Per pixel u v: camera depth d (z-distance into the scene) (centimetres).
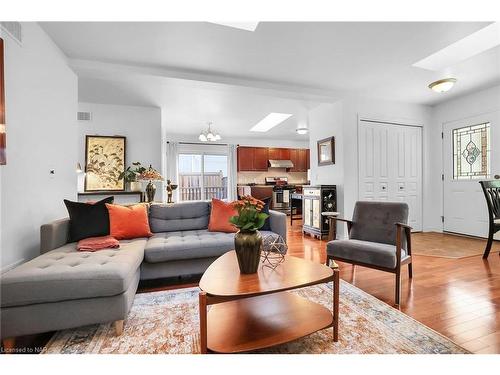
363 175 447
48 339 164
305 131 670
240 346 135
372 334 163
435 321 179
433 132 509
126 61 303
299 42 265
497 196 329
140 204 302
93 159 467
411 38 258
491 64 330
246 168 854
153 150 504
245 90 380
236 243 164
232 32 246
